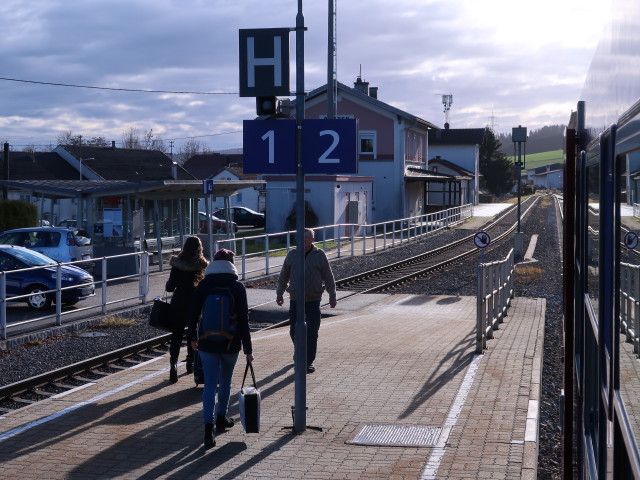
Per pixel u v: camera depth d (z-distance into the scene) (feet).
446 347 40.34
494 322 46.73
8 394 33.53
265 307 59.93
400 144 172.45
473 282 80.07
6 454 23.24
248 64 25.23
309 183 141.28
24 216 109.50
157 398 29.84
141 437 24.81
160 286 74.95
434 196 248.73
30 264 60.70
